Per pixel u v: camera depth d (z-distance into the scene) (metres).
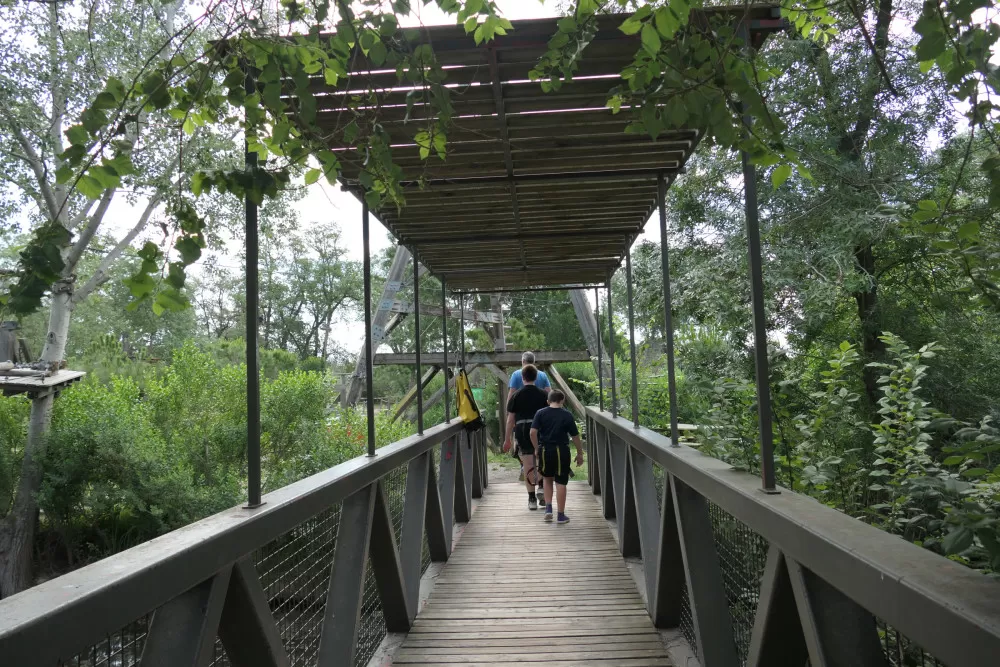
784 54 6.36
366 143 1.67
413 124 2.71
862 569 1.22
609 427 5.48
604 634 3.49
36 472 9.17
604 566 4.77
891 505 2.72
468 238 4.80
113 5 7.24
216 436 9.34
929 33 1.18
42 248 1.29
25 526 9.15
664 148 3.21
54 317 10.85
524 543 5.48
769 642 1.82
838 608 1.52
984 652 0.89
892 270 6.75
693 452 2.89
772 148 1.45
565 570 4.69
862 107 6.21
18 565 9.08
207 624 1.54
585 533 5.78
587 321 11.84
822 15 1.83
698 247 7.91
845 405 3.22
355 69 2.14
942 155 5.69
